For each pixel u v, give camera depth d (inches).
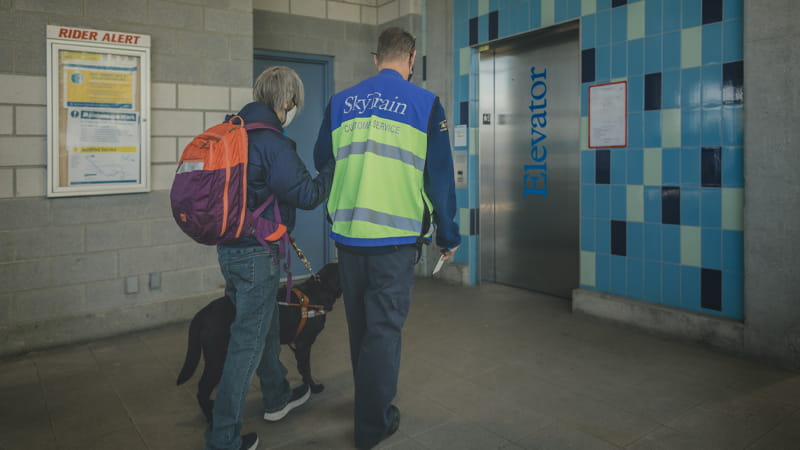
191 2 160.2
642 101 148.9
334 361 133.6
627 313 152.5
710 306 138.2
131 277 155.5
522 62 192.4
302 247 228.8
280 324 103.9
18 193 138.5
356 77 233.9
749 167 125.3
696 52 136.7
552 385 117.0
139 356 137.9
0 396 114.5
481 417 103.0
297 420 103.3
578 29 172.9
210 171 80.3
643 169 149.8
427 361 132.0
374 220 86.1
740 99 129.3
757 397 109.1
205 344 96.5
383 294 88.0
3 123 135.4
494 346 141.9
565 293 187.2
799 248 118.2
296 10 216.2
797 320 119.6
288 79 93.8
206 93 164.7
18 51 136.1
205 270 168.2
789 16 117.0
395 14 227.6
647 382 117.4
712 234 136.5
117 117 148.8
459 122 209.3
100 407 109.3
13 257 138.7
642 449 90.7
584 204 165.8
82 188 145.4
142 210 156.3
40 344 141.7
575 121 177.6
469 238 208.8
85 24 143.8
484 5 195.3
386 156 86.7
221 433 85.8
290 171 85.2
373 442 91.3
